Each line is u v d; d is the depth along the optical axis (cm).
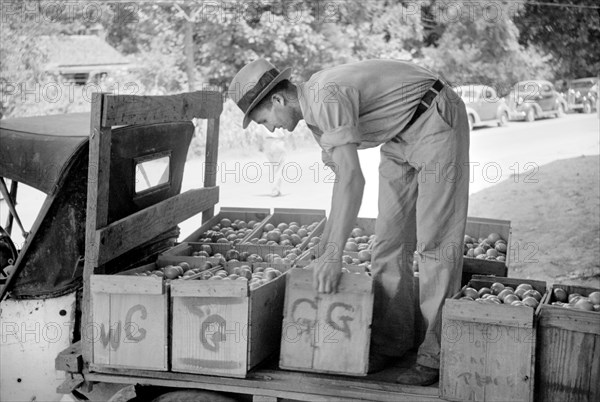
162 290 350
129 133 427
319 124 339
